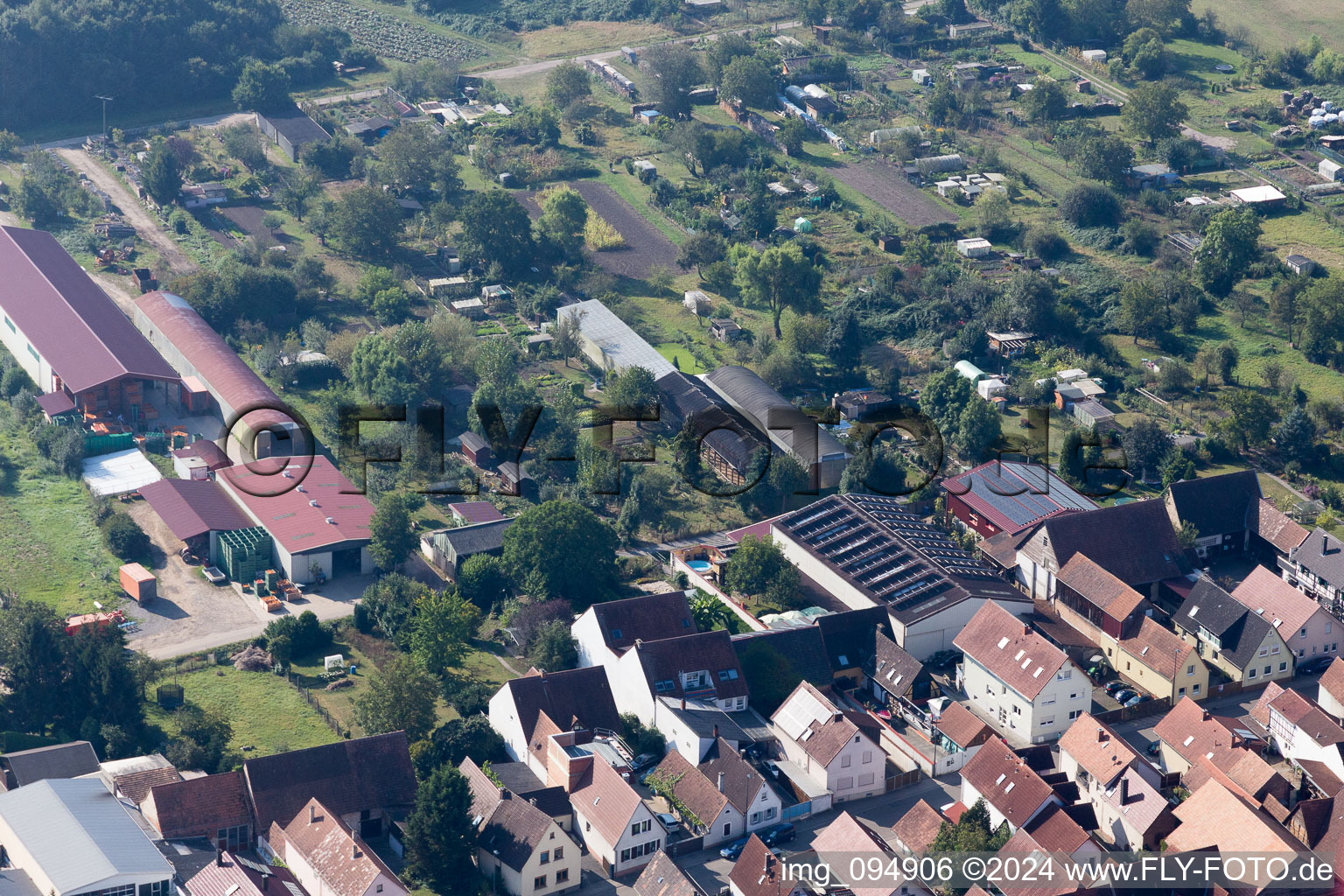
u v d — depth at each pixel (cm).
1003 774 16938
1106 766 17025
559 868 15875
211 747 17662
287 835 15662
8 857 15438
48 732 18288
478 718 18288
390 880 14850
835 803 17725
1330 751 17712
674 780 17225
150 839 15238
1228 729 17988
